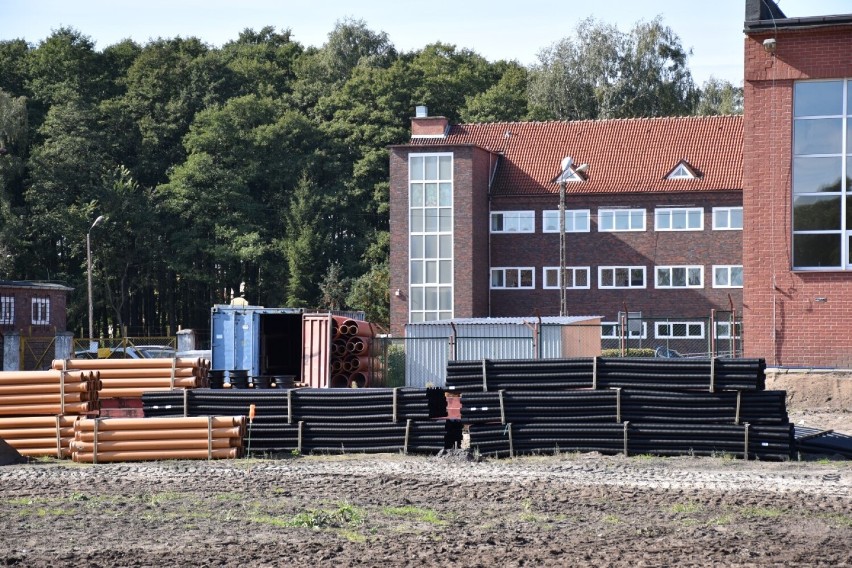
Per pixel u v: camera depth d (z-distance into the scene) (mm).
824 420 34875
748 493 21875
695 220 85562
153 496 22203
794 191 38969
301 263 111562
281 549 16703
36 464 28078
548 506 20578
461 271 84375
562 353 49531
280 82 139250
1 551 16766
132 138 123688
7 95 107562
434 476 24609
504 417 27828
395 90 122312
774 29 38844
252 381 37531
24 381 29406
